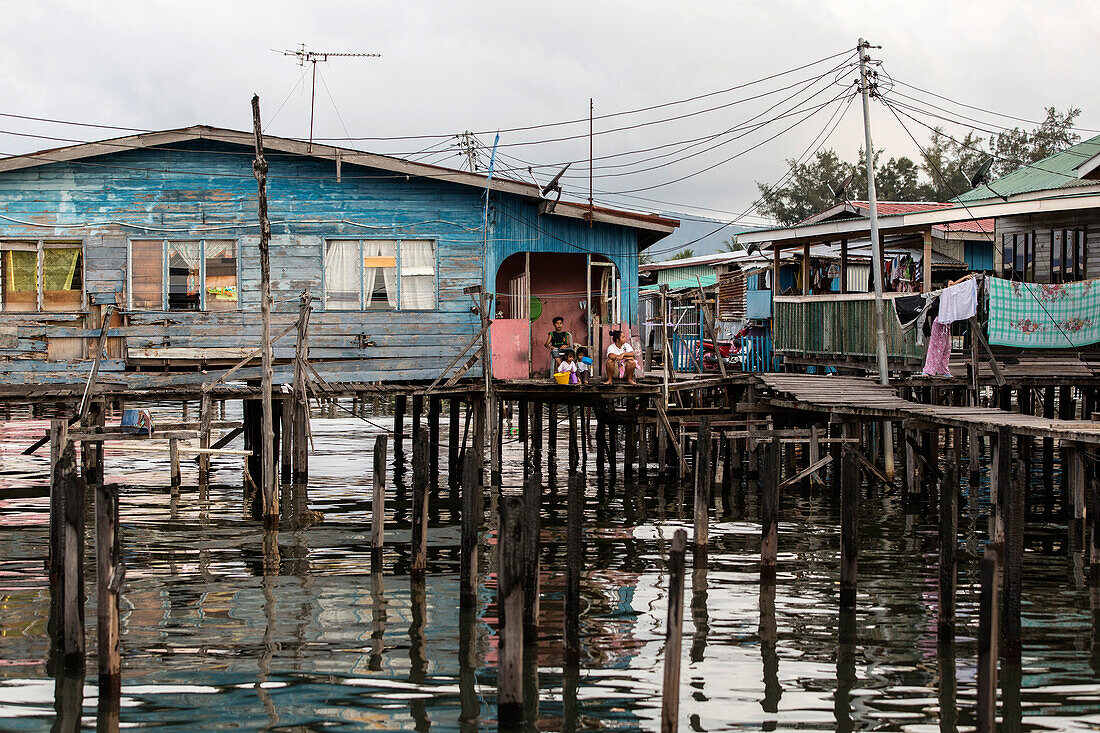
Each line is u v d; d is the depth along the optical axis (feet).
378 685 38.65
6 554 57.52
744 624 45.68
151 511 70.38
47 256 77.05
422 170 79.15
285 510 71.87
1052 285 74.38
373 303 80.64
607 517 70.33
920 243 116.78
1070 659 41.27
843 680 39.22
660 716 35.78
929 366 75.10
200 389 72.28
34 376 76.13
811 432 71.87
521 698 34.55
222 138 76.64
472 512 45.96
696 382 79.41
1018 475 39.58
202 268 78.33
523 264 92.73
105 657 36.32
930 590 51.19
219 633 44.27
